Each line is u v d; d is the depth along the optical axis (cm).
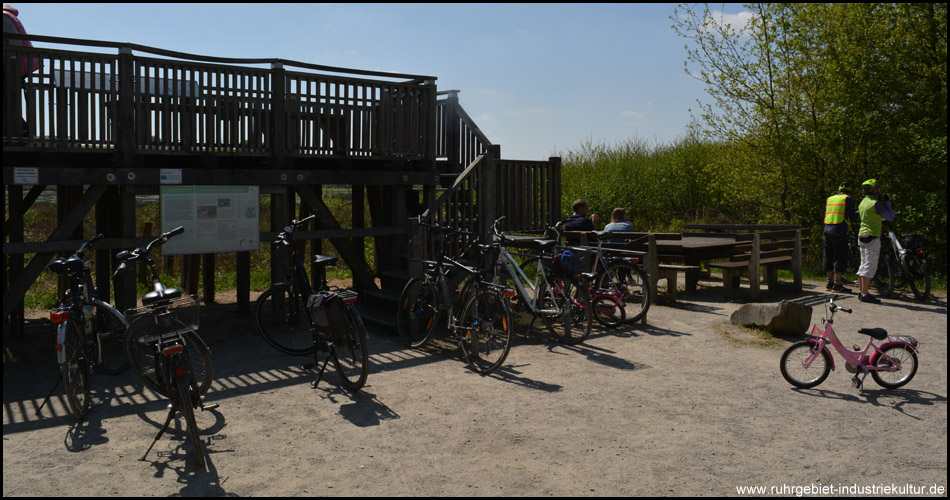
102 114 736
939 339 798
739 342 771
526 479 416
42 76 701
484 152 987
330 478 417
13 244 700
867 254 1031
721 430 501
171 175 767
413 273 788
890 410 548
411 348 747
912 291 1103
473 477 420
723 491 402
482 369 650
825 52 1441
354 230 912
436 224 853
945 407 555
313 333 624
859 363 593
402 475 422
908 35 1445
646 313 874
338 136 870
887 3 1458
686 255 1088
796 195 1570
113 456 452
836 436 491
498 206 959
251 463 440
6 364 682
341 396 579
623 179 2025
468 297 701
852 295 1099
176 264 1358
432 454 455
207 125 788
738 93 1523
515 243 824
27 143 697
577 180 2052
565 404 558
